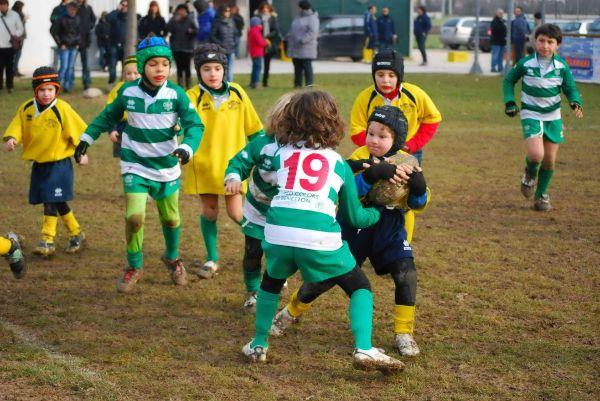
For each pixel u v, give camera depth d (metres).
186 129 13.98
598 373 11.13
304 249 10.41
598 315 13.46
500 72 59.94
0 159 27.38
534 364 11.41
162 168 14.41
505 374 11.11
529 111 20.73
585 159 28.38
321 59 71.56
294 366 11.38
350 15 70.62
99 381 10.72
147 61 13.84
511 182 24.80
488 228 19.38
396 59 14.33
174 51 44.09
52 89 16.59
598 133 34.09
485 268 16.14
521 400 10.30
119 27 45.78
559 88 20.61
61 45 44.00
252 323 13.14
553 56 20.44
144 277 15.55
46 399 10.23
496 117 38.91
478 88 49.66
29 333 12.52
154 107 14.02
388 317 13.38
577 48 52.06
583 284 15.15
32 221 19.70
